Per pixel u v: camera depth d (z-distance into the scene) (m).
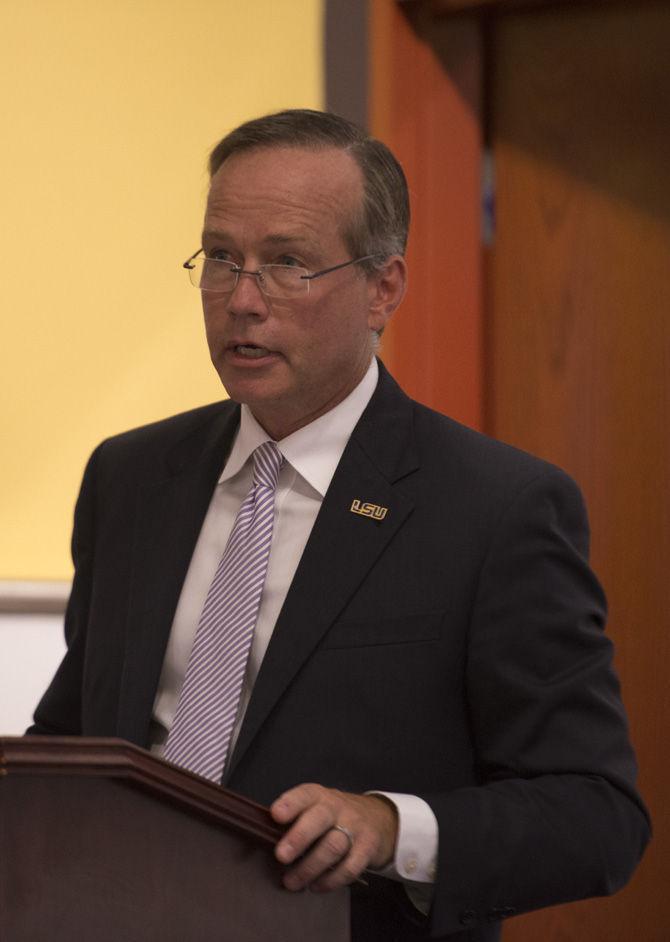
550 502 6.55
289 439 6.76
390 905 6.11
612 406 11.75
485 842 5.71
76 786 4.54
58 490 12.51
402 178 6.88
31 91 12.59
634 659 11.59
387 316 6.96
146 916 4.63
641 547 11.60
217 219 6.41
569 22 12.02
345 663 6.24
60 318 12.58
